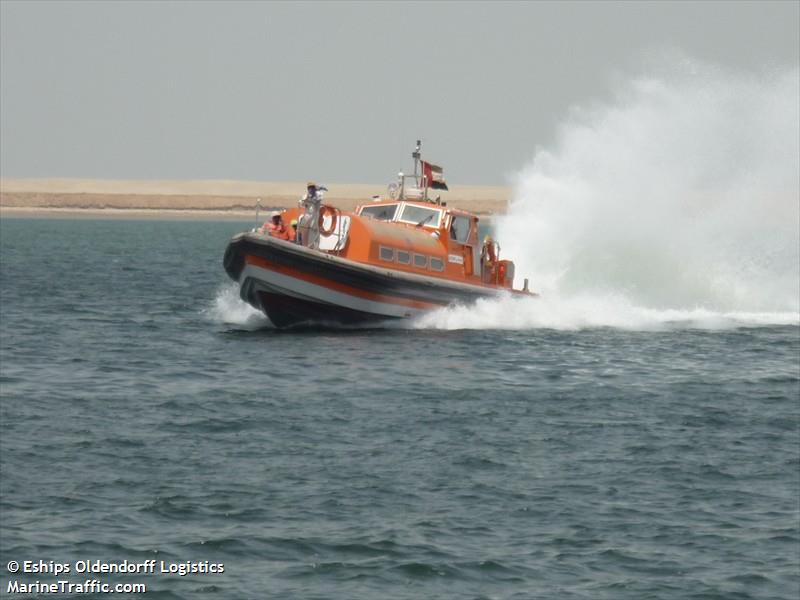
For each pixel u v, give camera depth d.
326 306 124.88
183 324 141.50
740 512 66.19
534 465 74.56
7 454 74.56
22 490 67.31
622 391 99.94
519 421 86.88
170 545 59.50
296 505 65.69
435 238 132.25
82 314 153.50
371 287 124.00
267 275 121.75
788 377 108.50
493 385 101.19
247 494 67.50
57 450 75.94
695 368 112.81
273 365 109.00
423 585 55.44
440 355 115.25
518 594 54.69
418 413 88.88
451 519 63.97
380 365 109.31
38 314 152.50
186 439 79.56
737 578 56.88
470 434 82.38
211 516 63.69
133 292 189.50
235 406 90.50
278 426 83.81
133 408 89.31
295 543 60.00
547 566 57.91
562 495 68.56
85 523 62.22
